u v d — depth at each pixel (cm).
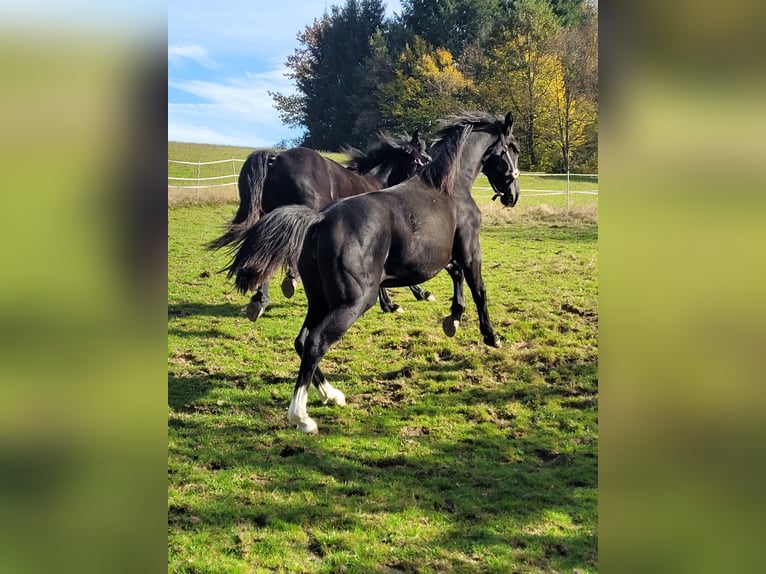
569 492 378
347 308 434
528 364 599
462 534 333
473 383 556
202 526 337
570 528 340
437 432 461
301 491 375
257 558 310
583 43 3195
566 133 3159
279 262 427
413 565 306
